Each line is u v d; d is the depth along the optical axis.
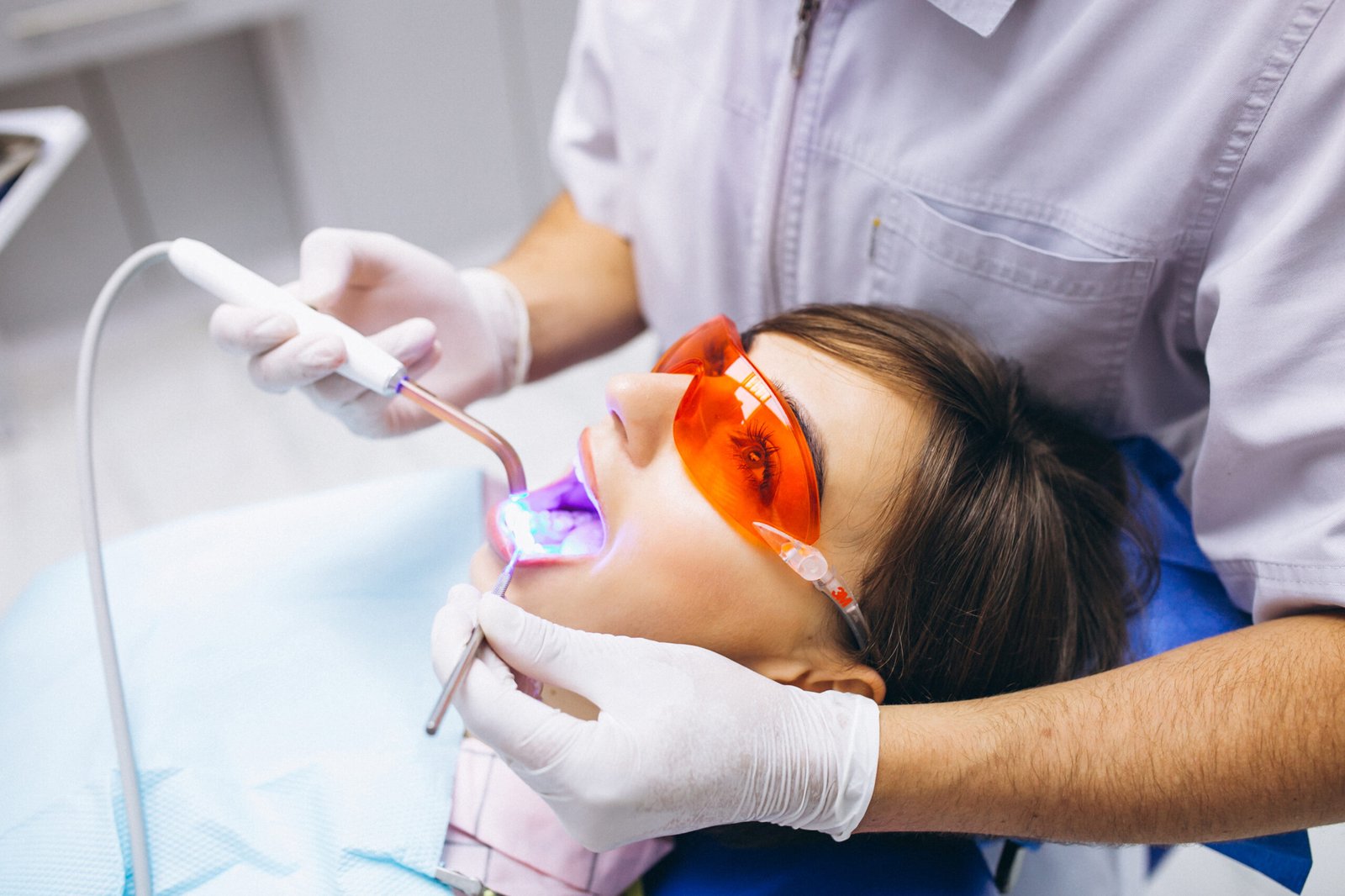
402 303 1.12
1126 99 0.88
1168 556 1.08
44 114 1.41
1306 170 0.80
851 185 1.04
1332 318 0.78
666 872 1.02
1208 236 0.88
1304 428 0.79
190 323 2.86
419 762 0.96
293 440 2.50
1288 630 0.79
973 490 0.89
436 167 2.90
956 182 0.97
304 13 2.52
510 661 0.78
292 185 2.93
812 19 0.99
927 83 0.97
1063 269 0.94
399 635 1.09
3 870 0.86
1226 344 0.83
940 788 0.79
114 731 0.89
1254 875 1.33
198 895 0.87
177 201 2.79
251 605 1.10
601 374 2.67
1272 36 0.79
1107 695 0.80
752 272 1.17
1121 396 1.04
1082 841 0.80
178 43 2.59
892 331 0.96
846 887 0.97
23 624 1.10
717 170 1.12
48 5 2.20
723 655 0.89
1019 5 0.91
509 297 1.24
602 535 0.95
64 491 2.37
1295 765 0.74
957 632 0.90
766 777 0.78
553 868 0.94
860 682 0.90
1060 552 0.92
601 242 1.34
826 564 0.85
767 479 0.85
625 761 0.75
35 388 2.66
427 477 1.29
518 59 2.84
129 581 1.13
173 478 2.40
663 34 1.14
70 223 2.65
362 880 0.89
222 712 0.99
